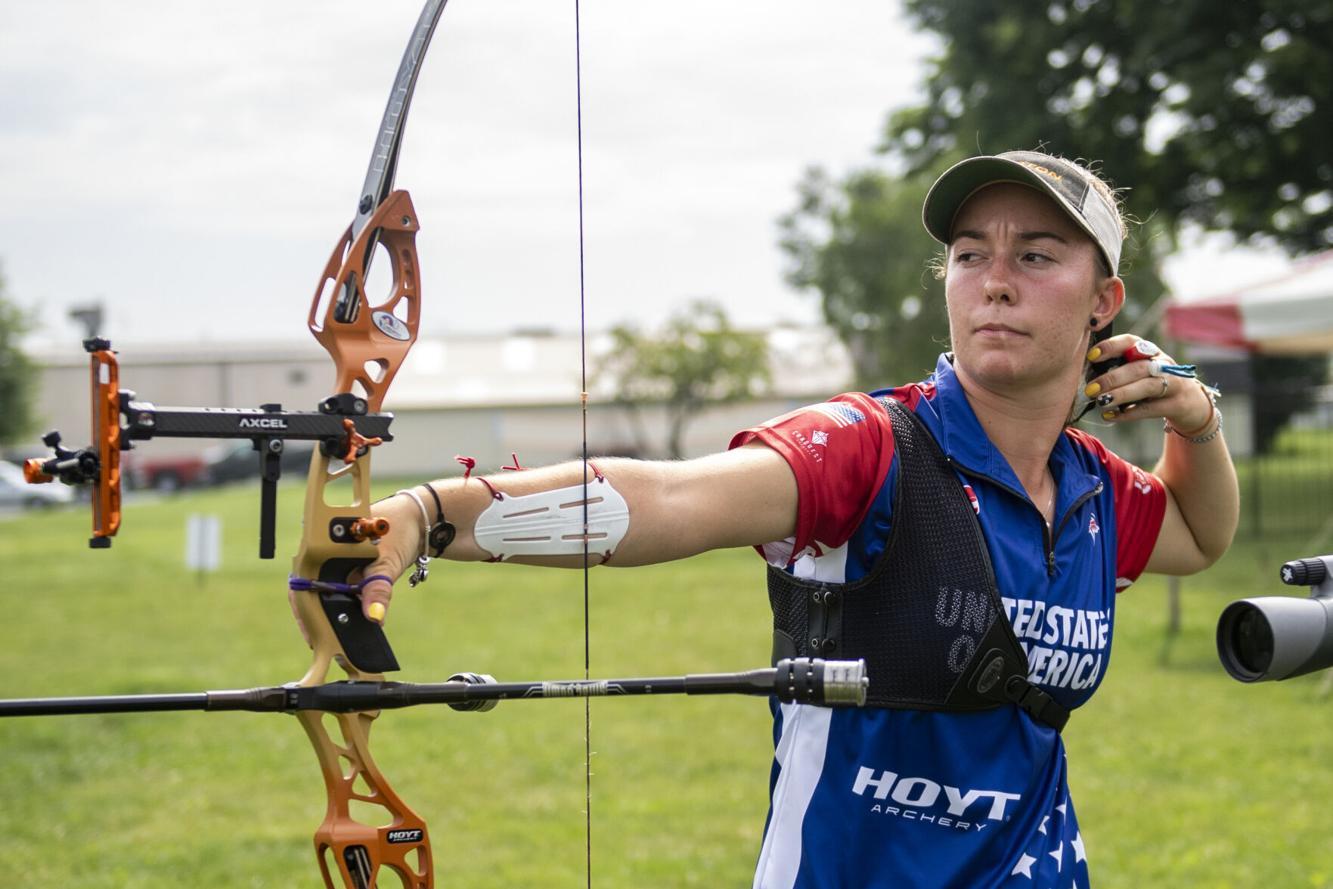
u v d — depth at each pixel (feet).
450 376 182.09
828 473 6.63
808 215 101.50
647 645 38.65
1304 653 7.32
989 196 6.95
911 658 6.82
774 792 7.21
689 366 131.34
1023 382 6.95
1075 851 7.23
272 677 34.06
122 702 5.53
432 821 21.29
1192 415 7.93
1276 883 17.62
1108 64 69.31
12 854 19.89
